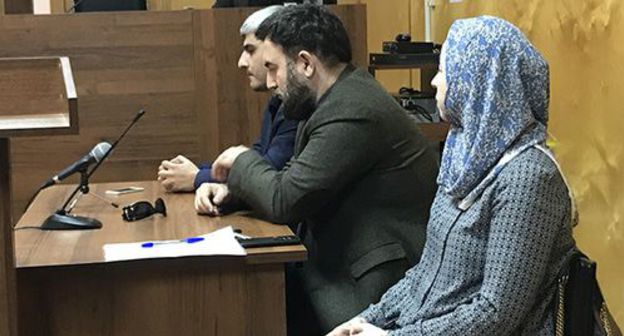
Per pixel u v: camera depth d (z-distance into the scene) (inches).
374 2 188.1
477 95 65.2
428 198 92.1
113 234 87.0
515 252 62.6
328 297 89.7
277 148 103.7
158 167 132.3
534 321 64.6
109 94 130.6
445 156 69.7
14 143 128.0
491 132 64.6
